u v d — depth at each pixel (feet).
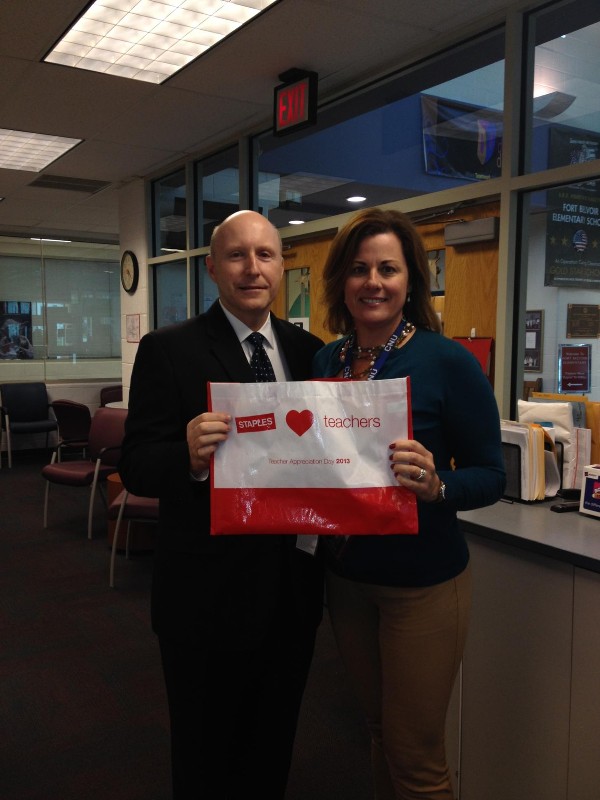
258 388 3.83
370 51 10.31
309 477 3.79
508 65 9.11
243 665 4.60
